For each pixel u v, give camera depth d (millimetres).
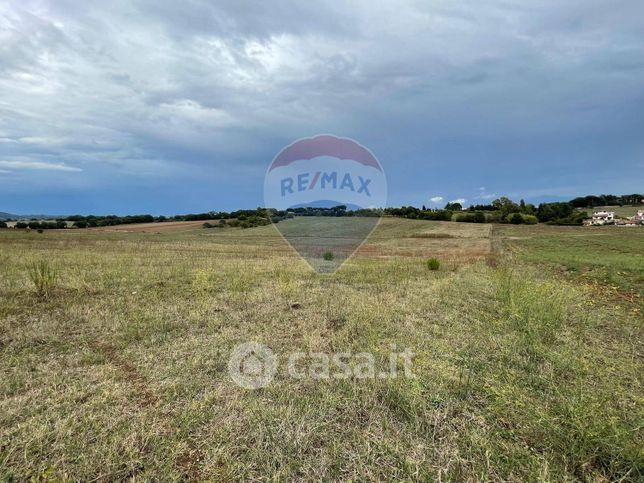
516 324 4609
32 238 28125
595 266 11484
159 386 2912
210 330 4410
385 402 2727
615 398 2748
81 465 1974
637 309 5988
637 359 3707
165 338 4094
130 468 1959
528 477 1960
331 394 2797
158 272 8852
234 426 2383
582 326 4812
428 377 3125
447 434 2342
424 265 12680
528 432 2348
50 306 5344
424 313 5465
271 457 2082
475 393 2883
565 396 2738
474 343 4047
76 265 9992
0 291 6176
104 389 2830
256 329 4520
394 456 2119
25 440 2156
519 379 3096
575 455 2090
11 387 2852
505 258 16016
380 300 6242
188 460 2080
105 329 4371
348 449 2193
